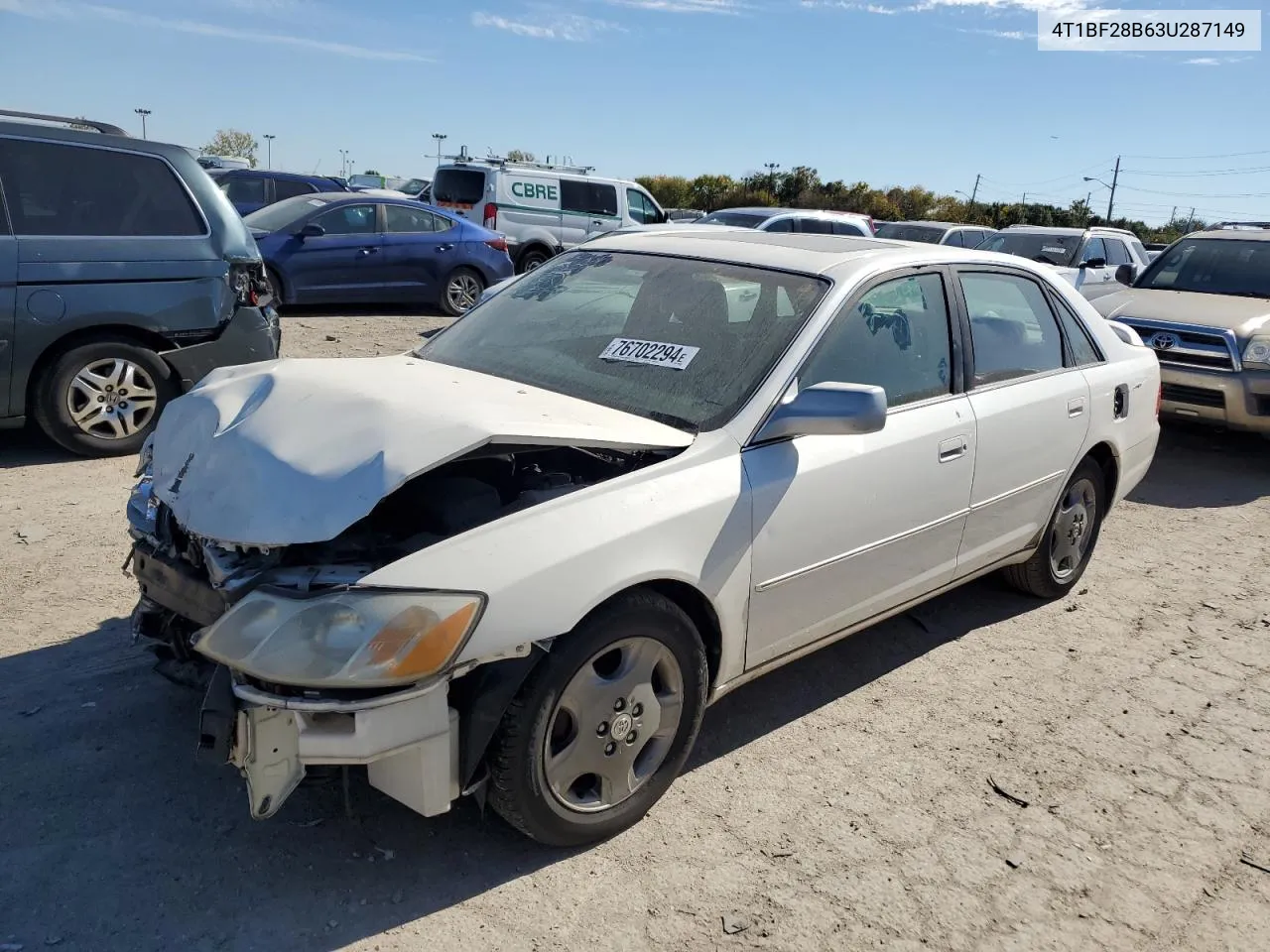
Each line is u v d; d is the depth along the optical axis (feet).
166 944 8.44
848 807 10.98
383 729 8.32
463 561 8.71
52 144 20.20
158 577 10.07
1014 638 15.57
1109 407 16.33
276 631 8.26
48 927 8.51
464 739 8.84
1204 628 16.38
